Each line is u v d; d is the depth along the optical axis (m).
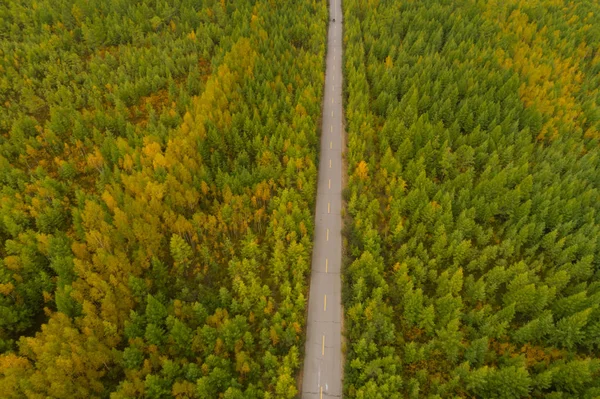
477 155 78.31
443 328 53.25
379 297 56.81
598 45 115.94
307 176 75.12
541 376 48.56
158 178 69.56
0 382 45.34
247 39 105.25
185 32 111.94
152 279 60.56
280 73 98.81
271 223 65.88
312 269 66.06
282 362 52.75
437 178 78.38
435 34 112.94
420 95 95.00
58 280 56.03
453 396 49.34
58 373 45.81
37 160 80.88
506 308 54.75
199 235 66.31
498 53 106.44
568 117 89.19
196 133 76.94
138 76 98.38
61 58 98.69
